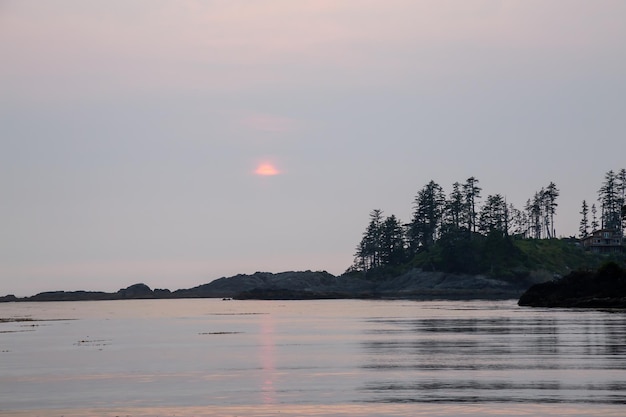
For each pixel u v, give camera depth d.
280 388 57.97
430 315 165.38
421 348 87.75
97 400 53.50
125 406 51.03
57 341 106.25
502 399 51.72
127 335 118.31
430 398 52.56
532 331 108.69
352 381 61.12
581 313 158.50
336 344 95.12
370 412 47.97
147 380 63.12
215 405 51.03
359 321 148.75
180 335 117.12
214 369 70.25
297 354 82.94
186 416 47.56
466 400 51.56
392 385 58.66
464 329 117.62
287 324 143.88
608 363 69.62
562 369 66.00
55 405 51.66
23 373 68.31
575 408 48.25
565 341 91.50
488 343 91.75
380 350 86.19
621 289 196.88
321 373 66.31
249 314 196.62
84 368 71.88
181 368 71.25
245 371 68.44
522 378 61.06
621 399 51.16
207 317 182.38
